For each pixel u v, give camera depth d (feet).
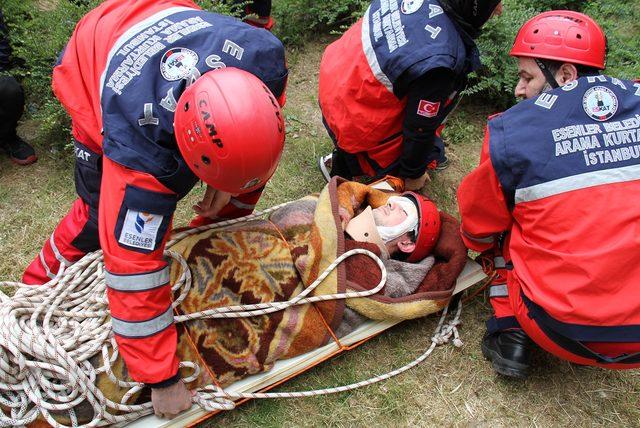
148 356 5.56
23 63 11.10
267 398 7.07
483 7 7.58
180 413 6.52
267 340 6.95
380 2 8.49
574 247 5.86
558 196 5.85
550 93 6.03
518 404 7.24
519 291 6.81
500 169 6.11
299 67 13.38
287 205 8.13
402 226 7.66
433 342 7.79
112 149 5.16
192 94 4.83
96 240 7.11
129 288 5.29
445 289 7.58
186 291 6.72
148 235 5.27
